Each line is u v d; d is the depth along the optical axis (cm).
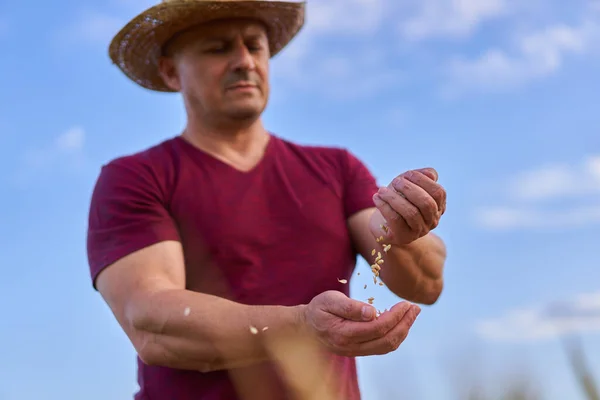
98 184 295
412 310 210
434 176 220
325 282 284
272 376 237
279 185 297
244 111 297
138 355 263
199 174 292
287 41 364
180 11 305
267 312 231
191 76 307
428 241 279
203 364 245
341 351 212
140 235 274
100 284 276
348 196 307
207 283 279
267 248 283
